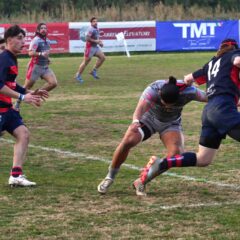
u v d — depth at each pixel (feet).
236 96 53.31
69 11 345.51
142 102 55.42
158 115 56.49
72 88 148.87
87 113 109.29
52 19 337.72
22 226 48.16
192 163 54.75
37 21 333.62
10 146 81.56
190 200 55.47
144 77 171.01
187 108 115.44
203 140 54.49
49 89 116.78
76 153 76.43
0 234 46.26
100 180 62.90
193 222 48.96
